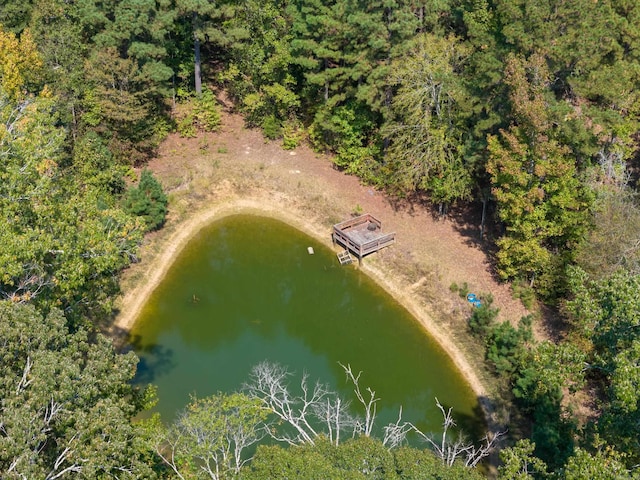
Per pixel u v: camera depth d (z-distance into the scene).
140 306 39.69
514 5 37.22
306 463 19.45
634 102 37.91
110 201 43.16
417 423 32.75
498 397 33.19
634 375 18.00
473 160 39.81
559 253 37.88
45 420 18.56
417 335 38.03
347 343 38.28
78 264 25.31
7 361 19.77
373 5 42.03
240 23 52.91
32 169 26.42
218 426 24.39
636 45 39.31
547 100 34.59
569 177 35.03
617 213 33.34
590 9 36.66
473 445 31.08
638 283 20.19
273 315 40.50
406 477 19.56
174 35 54.88
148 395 26.16
